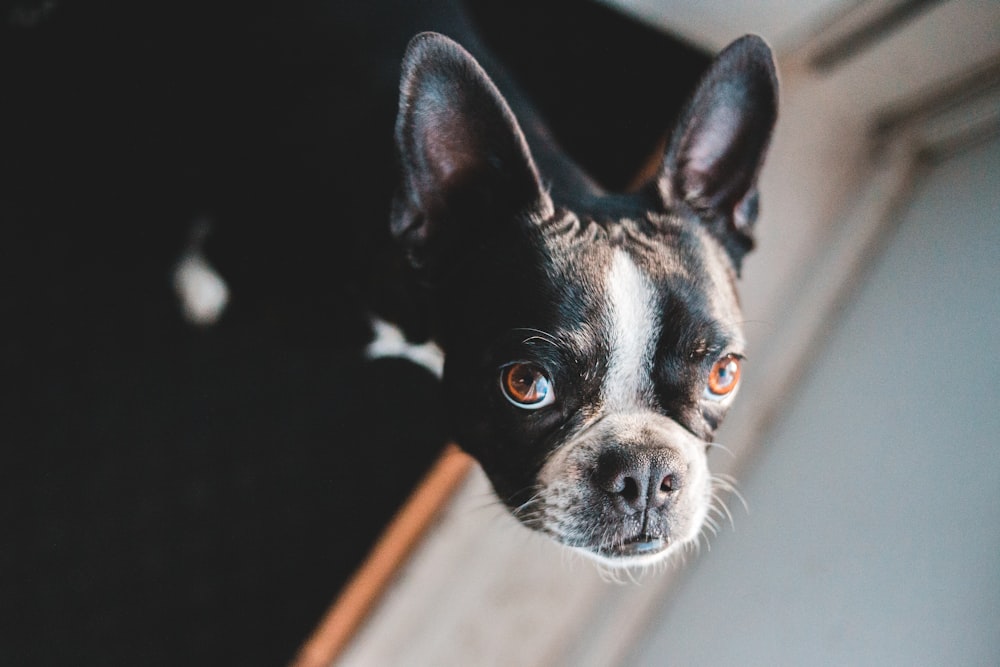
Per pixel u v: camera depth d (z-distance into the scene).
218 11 0.51
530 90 0.56
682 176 0.39
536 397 0.37
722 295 0.38
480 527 0.56
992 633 0.39
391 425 0.56
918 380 0.48
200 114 0.54
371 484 0.56
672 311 0.36
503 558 0.57
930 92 0.55
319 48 0.48
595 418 0.37
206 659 0.54
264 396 0.56
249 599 0.55
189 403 0.56
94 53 0.55
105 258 0.56
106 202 0.56
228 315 0.56
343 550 0.56
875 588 0.45
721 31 0.58
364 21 0.47
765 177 0.58
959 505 0.43
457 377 0.39
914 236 0.55
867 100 0.58
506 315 0.37
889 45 0.54
